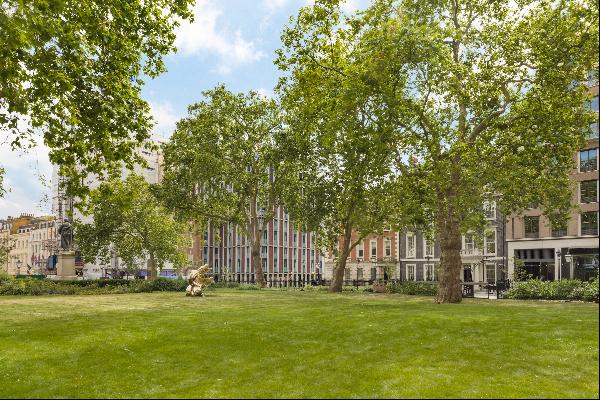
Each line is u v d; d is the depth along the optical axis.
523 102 23.89
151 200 49.69
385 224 39.44
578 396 7.37
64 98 14.29
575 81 24.11
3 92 13.13
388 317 15.69
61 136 15.59
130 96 15.95
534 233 51.94
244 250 98.12
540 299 27.28
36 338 12.87
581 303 23.34
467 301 25.38
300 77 22.72
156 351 11.34
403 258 68.38
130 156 16.67
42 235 115.19
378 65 20.80
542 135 22.14
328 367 9.59
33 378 9.27
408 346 11.20
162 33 17.14
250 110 42.97
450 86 22.55
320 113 24.03
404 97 23.78
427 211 36.25
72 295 32.56
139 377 9.29
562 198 27.80
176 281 38.88
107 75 15.59
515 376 8.62
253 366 9.85
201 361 10.38
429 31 21.64
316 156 38.50
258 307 20.97
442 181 22.02
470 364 9.49
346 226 38.66
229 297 29.17
